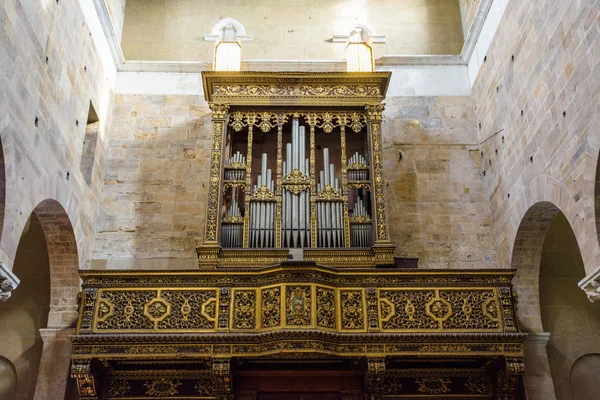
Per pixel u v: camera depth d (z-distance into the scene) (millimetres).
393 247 12742
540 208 12289
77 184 13219
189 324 11320
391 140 15500
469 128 15688
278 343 10938
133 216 14664
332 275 11562
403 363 12656
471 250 14453
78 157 13336
